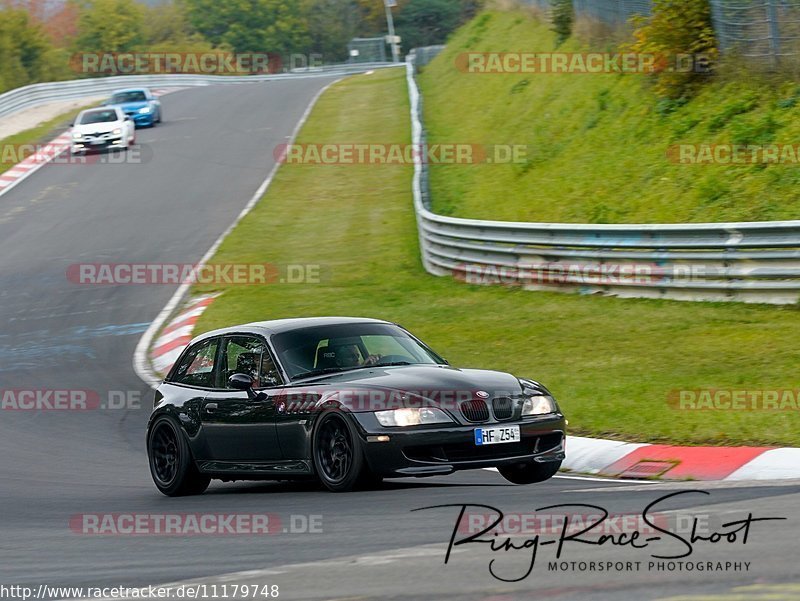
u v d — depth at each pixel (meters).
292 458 29.67
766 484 25.81
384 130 144.50
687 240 58.12
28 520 29.81
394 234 95.38
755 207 63.88
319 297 74.94
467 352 53.28
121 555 23.50
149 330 70.75
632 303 59.66
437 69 177.38
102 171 133.12
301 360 30.84
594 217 75.88
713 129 74.56
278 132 151.12
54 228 107.94
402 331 32.72
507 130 112.50
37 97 191.12
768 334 48.16
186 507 29.98
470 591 17.14
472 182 103.81
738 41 77.38
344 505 26.47
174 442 33.47
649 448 31.91
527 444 28.28
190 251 94.38
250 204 111.88
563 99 103.81
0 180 132.38
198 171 129.88
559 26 119.38
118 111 145.50
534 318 59.72
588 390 40.62
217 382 32.69
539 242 67.56
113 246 98.62
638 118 85.06
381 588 17.81
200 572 20.64
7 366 64.44
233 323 67.75
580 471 31.56
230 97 193.88
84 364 63.16
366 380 28.81
